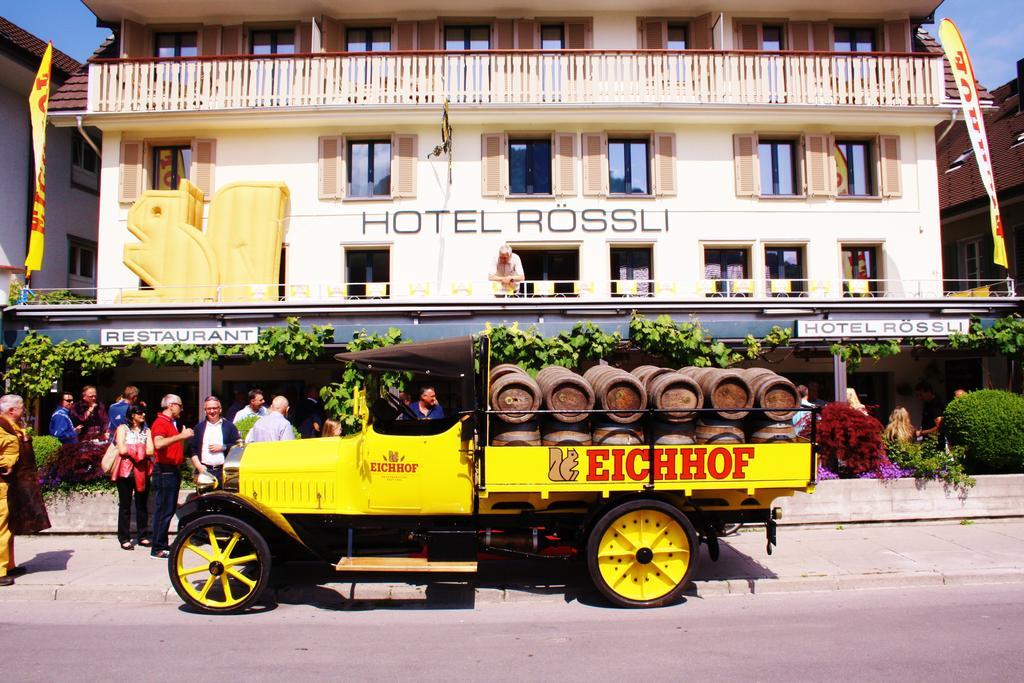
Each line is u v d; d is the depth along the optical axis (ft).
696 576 23.53
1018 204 56.44
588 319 38.83
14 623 19.69
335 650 17.17
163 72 49.03
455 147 49.78
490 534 21.39
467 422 20.74
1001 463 33.12
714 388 21.02
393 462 20.88
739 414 21.01
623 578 20.99
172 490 26.55
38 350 37.45
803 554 26.12
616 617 20.02
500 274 41.65
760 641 17.62
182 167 50.96
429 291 46.37
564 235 49.37
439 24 52.31
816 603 21.34
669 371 22.70
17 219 54.08
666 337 37.42
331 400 35.94
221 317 38.50
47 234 56.80
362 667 15.87
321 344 37.93
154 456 26.50
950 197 63.72
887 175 50.24
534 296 44.34
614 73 48.91
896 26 52.80
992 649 16.85
